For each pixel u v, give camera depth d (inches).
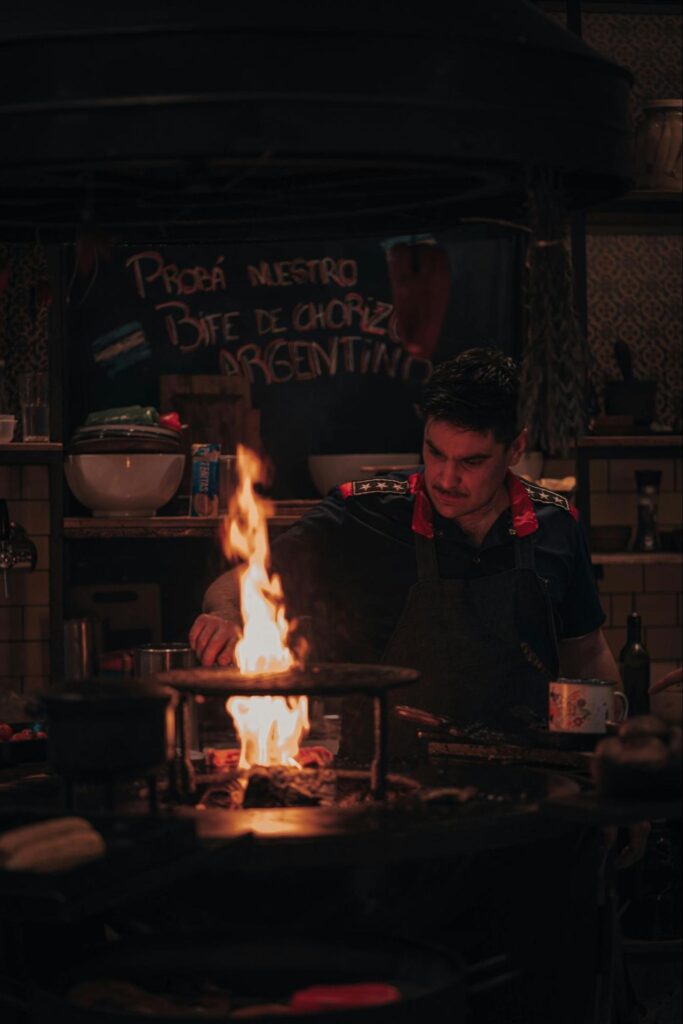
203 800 91.6
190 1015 73.8
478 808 86.0
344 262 179.9
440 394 108.2
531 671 113.9
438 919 89.5
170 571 174.7
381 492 119.9
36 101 80.3
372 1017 73.9
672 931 148.6
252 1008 76.8
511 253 183.0
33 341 170.4
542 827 85.6
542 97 84.9
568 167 86.5
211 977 83.0
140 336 175.8
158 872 73.7
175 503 168.1
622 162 91.4
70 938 90.7
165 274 176.1
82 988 79.4
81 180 89.3
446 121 81.4
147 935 85.6
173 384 173.2
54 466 158.2
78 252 89.4
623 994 102.7
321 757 106.6
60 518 158.7
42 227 106.3
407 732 112.4
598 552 169.8
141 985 82.9
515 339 182.9
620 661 163.8
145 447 157.9
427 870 87.7
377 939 85.4
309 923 86.0
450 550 116.6
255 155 82.5
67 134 79.9
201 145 78.9
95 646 152.2
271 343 178.7
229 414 173.3
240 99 78.5
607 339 186.7
